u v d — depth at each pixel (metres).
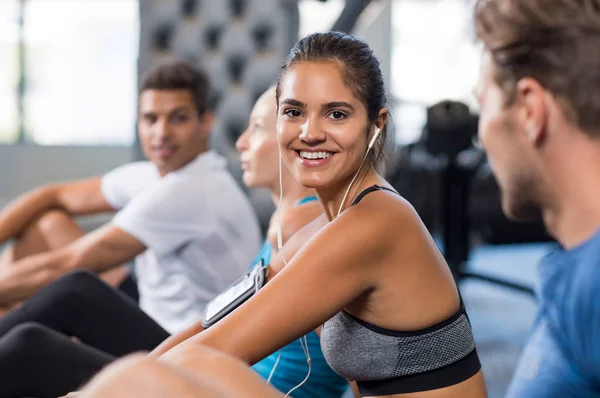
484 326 3.51
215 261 2.11
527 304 3.98
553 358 0.68
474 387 1.08
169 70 2.18
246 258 2.18
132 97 5.84
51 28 5.64
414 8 6.57
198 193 2.09
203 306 2.11
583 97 0.65
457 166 3.62
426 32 6.61
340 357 1.09
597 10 0.65
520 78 0.69
